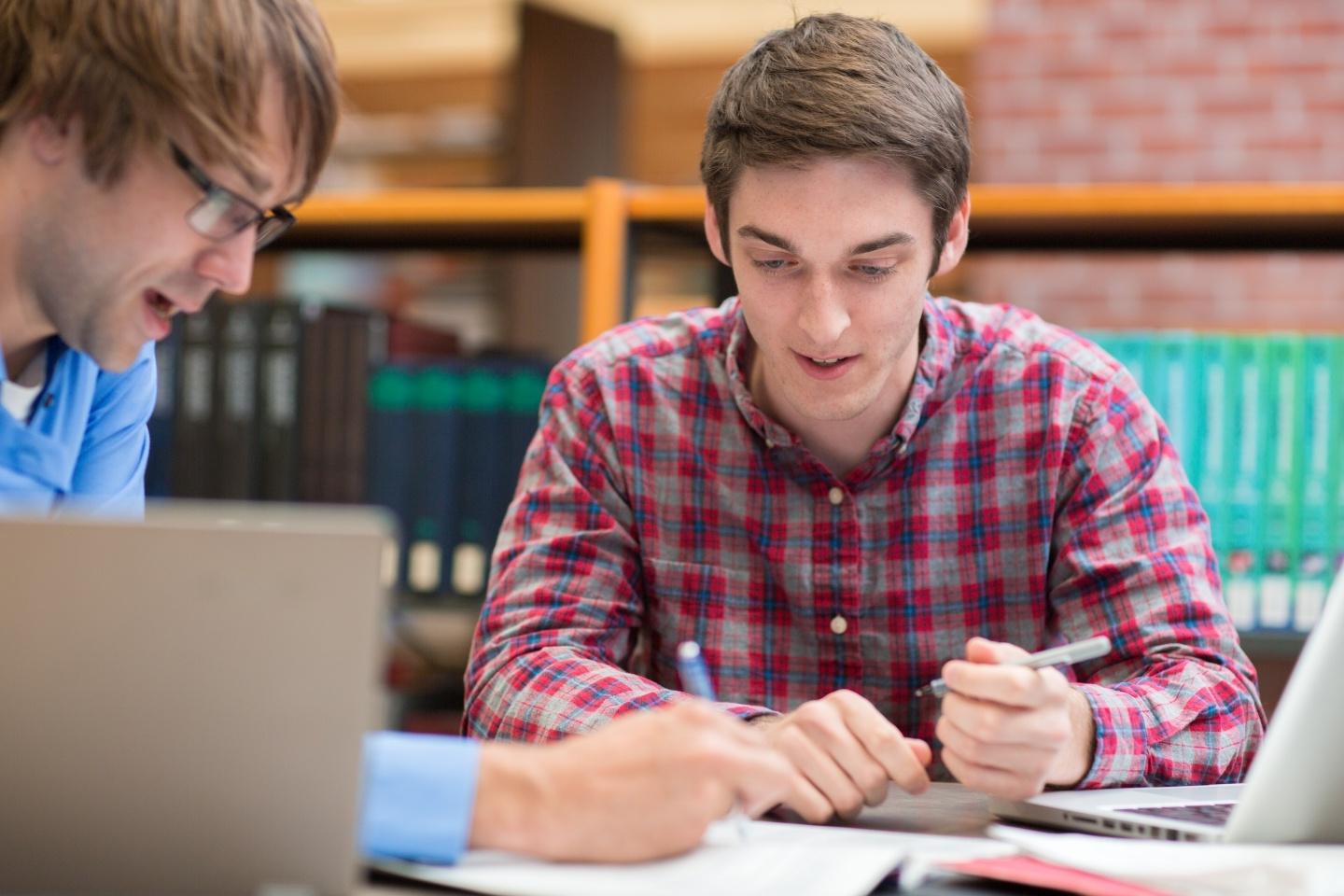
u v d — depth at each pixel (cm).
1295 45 335
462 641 235
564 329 287
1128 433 156
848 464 161
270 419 232
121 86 102
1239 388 219
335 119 110
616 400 162
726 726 95
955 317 163
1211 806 113
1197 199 207
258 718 80
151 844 80
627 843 90
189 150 104
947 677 112
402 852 89
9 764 80
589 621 151
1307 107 334
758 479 160
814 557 159
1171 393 221
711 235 154
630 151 477
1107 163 345
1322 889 84
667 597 160
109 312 110
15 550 80
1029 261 347
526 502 159
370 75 507
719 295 228
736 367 159
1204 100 340
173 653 80
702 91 479
